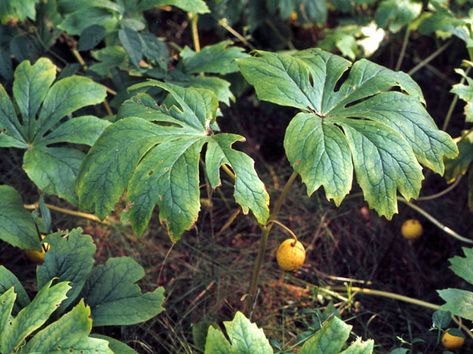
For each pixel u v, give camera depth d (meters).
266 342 0.83
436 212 1.39
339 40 1.38
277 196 1.39
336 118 0.91
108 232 1.29
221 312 1.21
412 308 1.25
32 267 1.22
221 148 0.88
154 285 1.23
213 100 0.95
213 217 1.35
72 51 1.42
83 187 0.88
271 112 1.50
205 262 1.27
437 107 1.56
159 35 1.55
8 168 1.35
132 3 1.23
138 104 0.95
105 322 0.97
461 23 1.27
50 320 0.97
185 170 0.85
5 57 1.28
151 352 1.10
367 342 0.83
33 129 1.04
